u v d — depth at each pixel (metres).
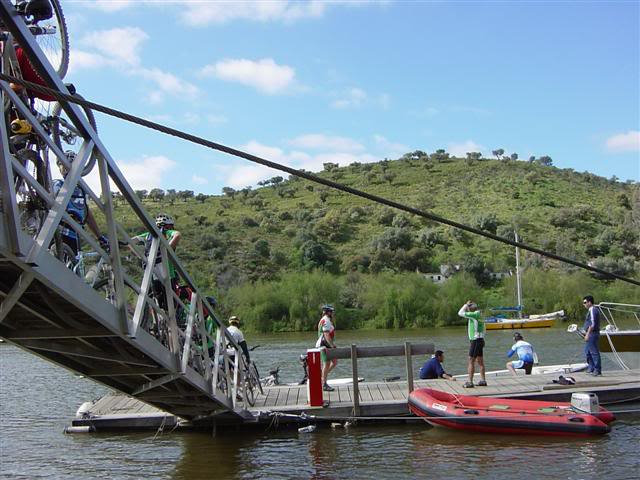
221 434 12.87
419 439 11.88
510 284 65.12
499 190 117.25
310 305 60.44
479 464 10.10
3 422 15.30
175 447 11.96
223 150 6.13
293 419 12.91
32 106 7.12
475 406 12.60
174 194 123.12
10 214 6.06
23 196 6.93
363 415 13.03
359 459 10.67
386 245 84.56
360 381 16.73
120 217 63.56
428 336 46.97
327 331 14.88
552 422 11.76
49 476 10.27
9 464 11.01
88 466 10.80
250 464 10.62
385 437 12.14
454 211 106.12
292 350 37.97
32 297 7.85
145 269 9.01
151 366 9.78
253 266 77.56
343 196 121.06
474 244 86.88
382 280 63.41
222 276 70.88
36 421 15.42
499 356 29.89
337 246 89.44
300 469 10.23
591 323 15.79
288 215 103.38
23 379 25.23
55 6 7.62
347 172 145.00
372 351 13.37
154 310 9.53
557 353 31.09
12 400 19.33
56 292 7.02
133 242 8.74
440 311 60.16
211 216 104.31
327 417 12.98
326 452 11.20
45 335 8.35
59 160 7.00
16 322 8.34
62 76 7.66
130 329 8.38
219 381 12.71
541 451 10.78
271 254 81.75
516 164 135.88
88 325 8.41
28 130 6.77
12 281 7.36
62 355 9.88
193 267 74.50
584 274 71.00
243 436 12.66
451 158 149.62
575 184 122.44
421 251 80.81
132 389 11.40
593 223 96.06
